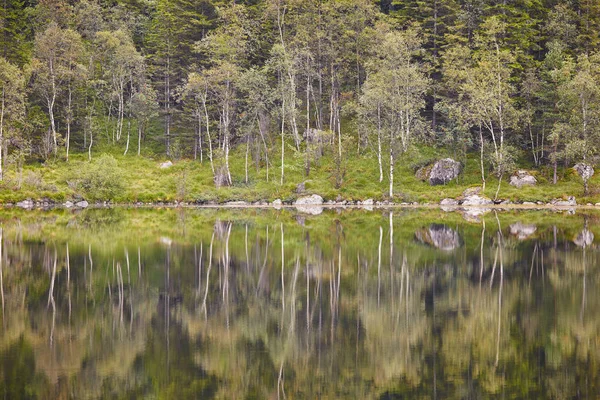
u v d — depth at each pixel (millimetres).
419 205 55812
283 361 10328
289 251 24797
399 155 61000
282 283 17766
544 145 60438
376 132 58656
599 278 18203
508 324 12727
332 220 40469
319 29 66188
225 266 20938
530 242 26984
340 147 61469
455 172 59812
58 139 66688
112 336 11859
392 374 9578
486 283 17531
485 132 66250
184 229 33656
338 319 13383
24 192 54406
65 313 13727
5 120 58969
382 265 21047
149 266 20688
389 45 56438
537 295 15773
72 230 32250
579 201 53000
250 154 68125
